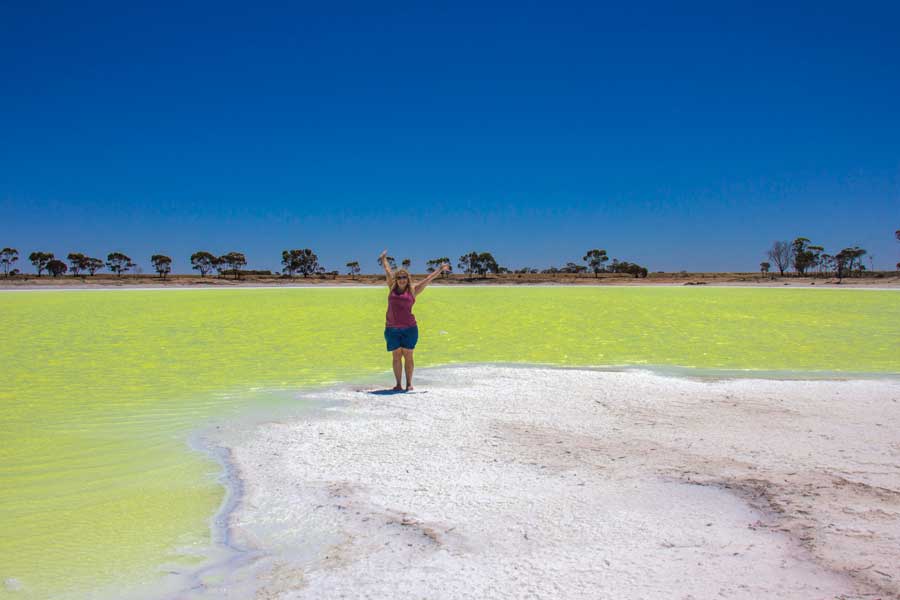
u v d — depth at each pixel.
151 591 3.25
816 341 14.82
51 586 3.31
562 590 3.08
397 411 7.46
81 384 9.49
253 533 3.98
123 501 4.57
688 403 7.75
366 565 3.47
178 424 6.93
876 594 2.94
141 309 26.89
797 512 4.03
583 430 6.43
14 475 5.18
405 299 8.65
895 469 4.95
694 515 4.03
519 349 13.60
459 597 3.05
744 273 124.75
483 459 5.43
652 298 36.44
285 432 6.51
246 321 20.94
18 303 31.53
